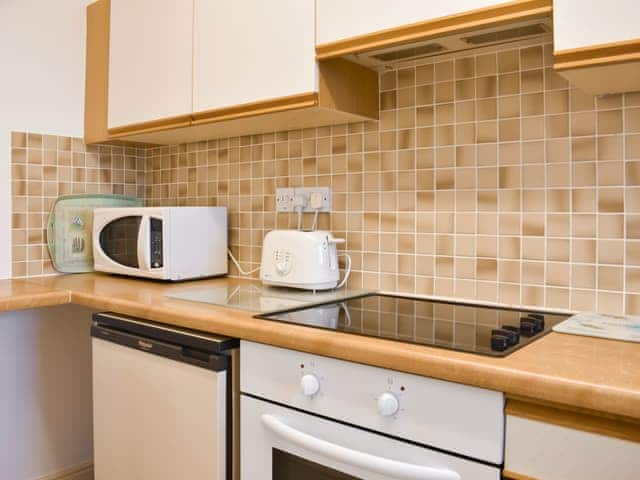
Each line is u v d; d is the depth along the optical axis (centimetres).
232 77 163
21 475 202
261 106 156
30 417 203
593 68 105
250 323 120
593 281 131
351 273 174
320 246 162
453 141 152
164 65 185
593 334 107
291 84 148
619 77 112
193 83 175
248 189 204
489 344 100
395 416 98
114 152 235
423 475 92
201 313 131
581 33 103
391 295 163
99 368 159
